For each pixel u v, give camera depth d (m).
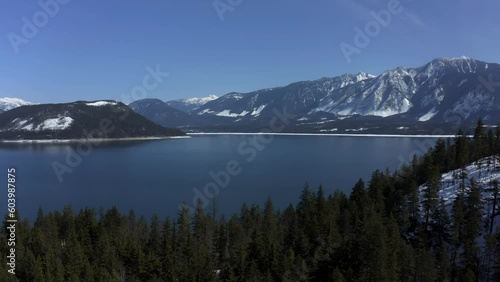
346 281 79.75
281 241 109.06
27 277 94.44
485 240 91.81
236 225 115.06
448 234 98.25
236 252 101.75
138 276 99.50
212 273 95.12
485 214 103.50
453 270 88.19
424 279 81.94
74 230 118.25
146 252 107.75
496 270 83.69
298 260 90.75
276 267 91.69
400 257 84.88
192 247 105.69
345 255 88.00
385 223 104.94
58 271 93.25
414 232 104.25
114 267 99.44
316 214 116.50
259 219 128.38
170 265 96.44
